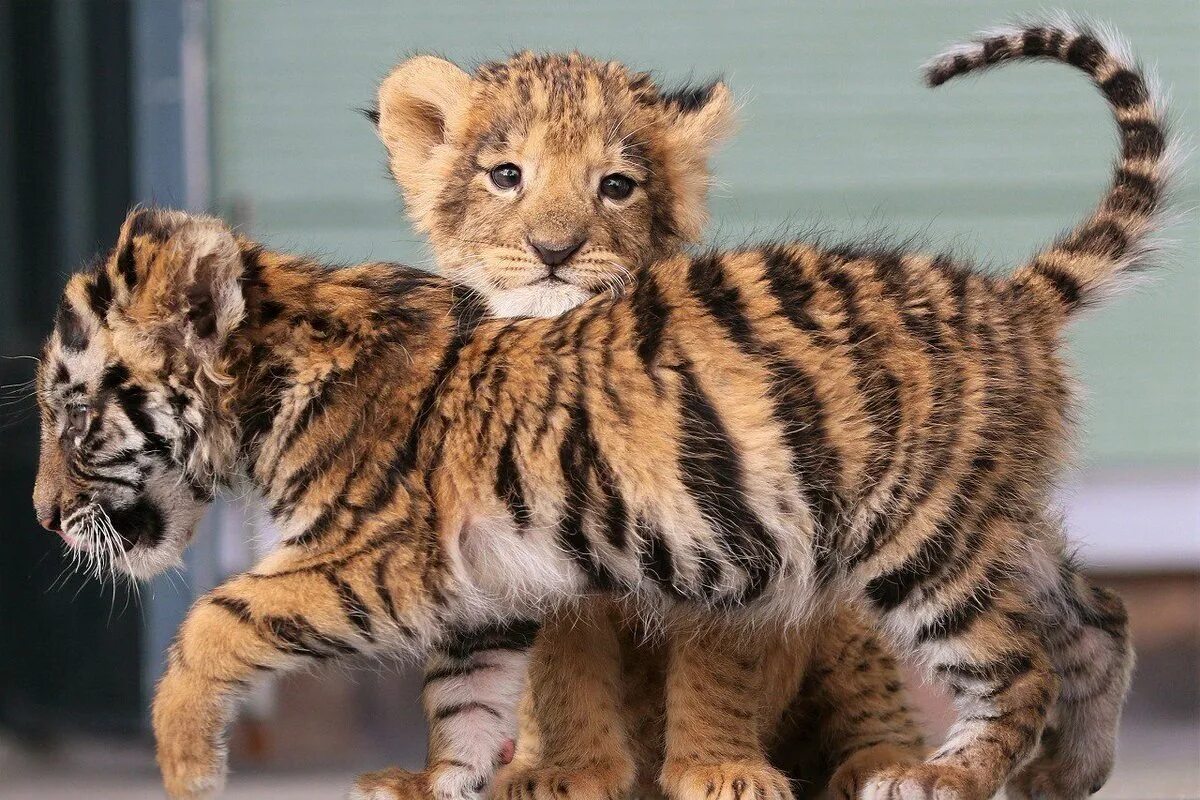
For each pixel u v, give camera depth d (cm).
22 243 1934
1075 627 1145
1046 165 2031
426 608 982
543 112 1241
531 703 1132
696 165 1303
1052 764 1154
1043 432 1041
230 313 999
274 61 1970
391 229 1978
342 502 987
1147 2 2030
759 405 995
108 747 1909
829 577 1018
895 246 1134
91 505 1031
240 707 1014
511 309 1165
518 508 993
